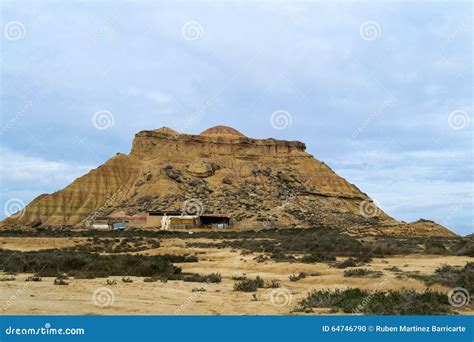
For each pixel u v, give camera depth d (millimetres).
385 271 28578
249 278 28969
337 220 147500
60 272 31594
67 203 154250
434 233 100500
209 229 116188
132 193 159750
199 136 187625
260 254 46875
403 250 44438
